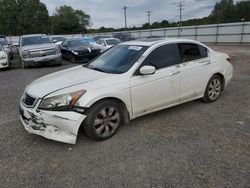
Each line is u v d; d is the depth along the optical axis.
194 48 4.79
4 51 11.20
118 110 3.75
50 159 3.18
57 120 3.24
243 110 4.75
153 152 3.28
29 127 3.51
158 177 2.74
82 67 4.61
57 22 84.00
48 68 11.37
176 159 3.09
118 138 3.71
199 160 3.05
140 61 3.96
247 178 2.68
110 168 2.94
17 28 61.00
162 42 4.35
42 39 12.45
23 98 3.70
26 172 2.91
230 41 25.73
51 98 3.29
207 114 4.57
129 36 21.06
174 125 4.12
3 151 3.40
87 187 2.61
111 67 4.17
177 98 4.48
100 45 14.09
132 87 3.79
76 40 14.52
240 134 3.73
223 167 2.89
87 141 3.64
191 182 2.64
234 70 8.96
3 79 8.79
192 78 4.63
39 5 64.31
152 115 4.57
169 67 4.27
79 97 3.32
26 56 11.02
